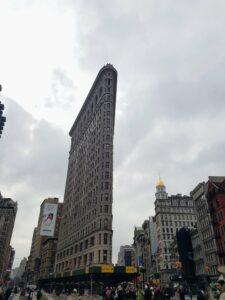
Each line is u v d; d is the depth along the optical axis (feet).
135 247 516.32
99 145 284.20
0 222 585.22
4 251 563.48
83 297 135.74
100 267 182.29
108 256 216.33
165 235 343.26
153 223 406.21
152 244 388.57
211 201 201.26
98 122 309.83
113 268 183.42
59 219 508.53
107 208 240.94
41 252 561.43
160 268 329.11
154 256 369.30
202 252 217.77
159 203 372.17
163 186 465.88
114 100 334.03
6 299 77.92
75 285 223.10
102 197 245.45
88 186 288.51
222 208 182.91
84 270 196.44
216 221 192.03
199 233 226.17
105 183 252.83
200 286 173.47
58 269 325.42
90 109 361.30
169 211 361.92
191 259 196.13
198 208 234.38
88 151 322.14
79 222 290.15
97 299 129.80
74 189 348.38
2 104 118.62
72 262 274.57
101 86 335.26
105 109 302.25
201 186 230.07
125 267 184.85
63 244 332.39
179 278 219.00
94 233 232.53
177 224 352.49
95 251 220.02
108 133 285.23
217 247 188.03
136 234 503.61
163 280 307.78
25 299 125.08
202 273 213.66
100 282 181.27
